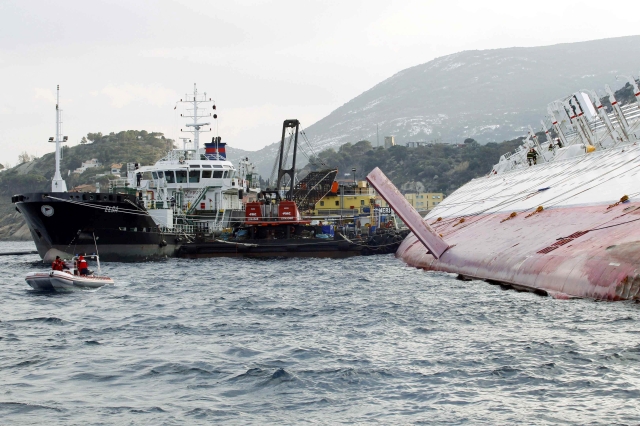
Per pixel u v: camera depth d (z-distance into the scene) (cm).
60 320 3878
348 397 2334
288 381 2512
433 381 2455
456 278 5309
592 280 3681
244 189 10738
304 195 11356
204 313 4084
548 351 2739
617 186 4866
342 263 7762
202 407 2275
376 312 3878
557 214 5031
